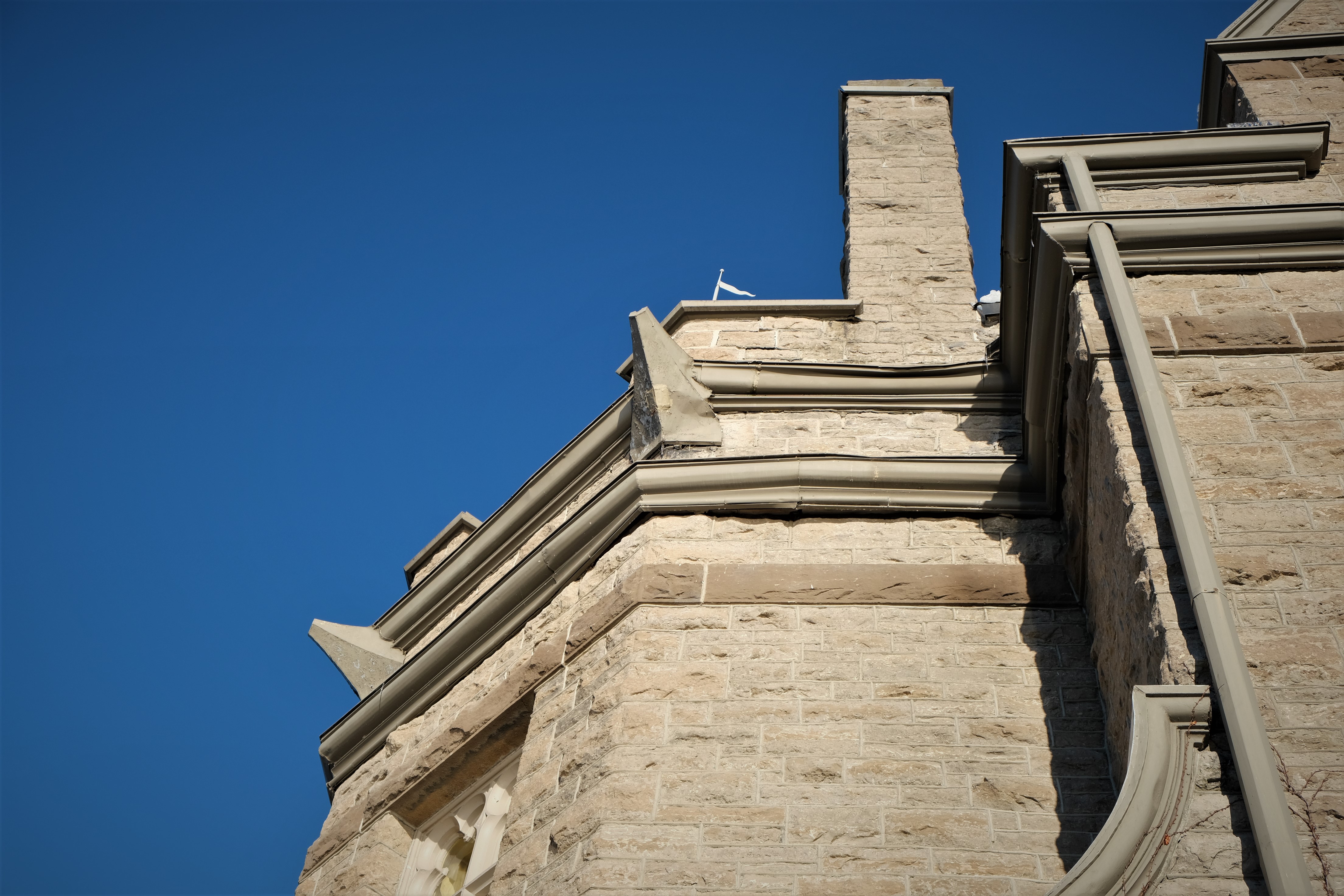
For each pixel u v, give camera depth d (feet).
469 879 34.09
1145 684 23.56
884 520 34.37
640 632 31.53
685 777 27.99
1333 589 22.43
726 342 40.91
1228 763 20.54
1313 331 27.30
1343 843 19.15
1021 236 33.71
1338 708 20.77
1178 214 29.76
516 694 34.37
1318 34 36.83
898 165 47.34
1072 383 29.01
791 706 29.43
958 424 37.42
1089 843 26.55
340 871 37.04
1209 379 26.66
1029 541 33.24
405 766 38.11
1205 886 19.40
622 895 25.76
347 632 45.21
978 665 30.27
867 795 27.55
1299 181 32.12
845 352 40.63
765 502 34.53
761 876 26.03
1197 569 22.40
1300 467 24.58
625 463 39.50
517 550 42.27
